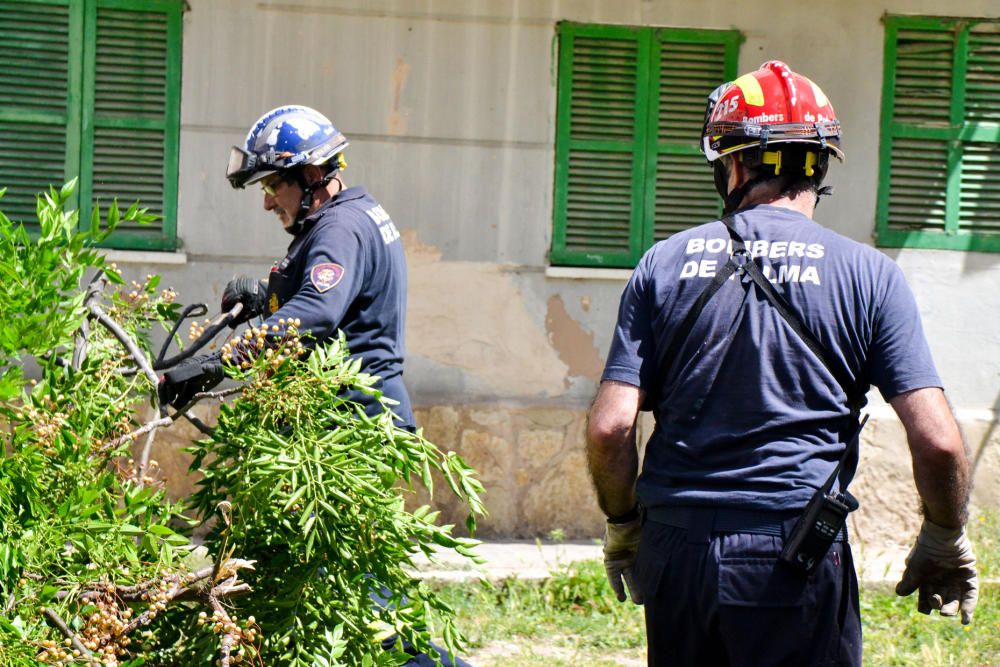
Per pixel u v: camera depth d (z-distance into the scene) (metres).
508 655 4.92
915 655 5.01
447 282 6.57
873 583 5.93
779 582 2.31
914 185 6.86
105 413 2.51
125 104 6.33
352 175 6.50
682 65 6.68
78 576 2.27
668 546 2.42
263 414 2.60
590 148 6.64
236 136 6.39
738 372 2.40
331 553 2.59
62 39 6.26
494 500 6.53
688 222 6.73
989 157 6.89
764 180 2.59
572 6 6.58
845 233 6.83
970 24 6.79
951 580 2.47
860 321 2.40
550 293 6.64
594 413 2.49
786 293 2.41
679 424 2.44
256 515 2.48
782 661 2.31
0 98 6.26
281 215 3.69
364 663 2.47
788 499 2.33
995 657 5.03
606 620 5.38
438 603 2.72
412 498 6.45
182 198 6.37
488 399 6.59
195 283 6.38
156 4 6.31
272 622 2.53
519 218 6.61
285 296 3.51
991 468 6.80
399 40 6.49
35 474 2.23
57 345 2.41
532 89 6.59
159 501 2.49
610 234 6.69
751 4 6.69
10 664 2.04
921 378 2.34
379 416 2.66
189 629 2.50
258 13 6.38
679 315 2.46
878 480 6.77
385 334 3.52
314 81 6.44
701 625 2.39
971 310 6.90
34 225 6.30
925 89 6.84
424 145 6.54
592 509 6.61
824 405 2.38
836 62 6.76
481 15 6.54
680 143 6.70
